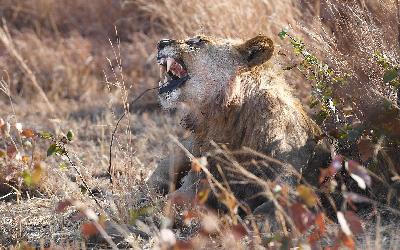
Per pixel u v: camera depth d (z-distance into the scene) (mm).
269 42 10883
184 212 9953
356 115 11297
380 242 8766
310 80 12188
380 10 12984
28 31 24641
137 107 19078
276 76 11172
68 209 11211
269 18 16000
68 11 24828
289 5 15656
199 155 11102
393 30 12422
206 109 10992
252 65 10930
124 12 23547
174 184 11852
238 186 10484
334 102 11211
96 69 22203
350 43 12812
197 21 17047
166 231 8250
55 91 21500
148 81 20109
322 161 10773
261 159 10422
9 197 12547
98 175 13484
